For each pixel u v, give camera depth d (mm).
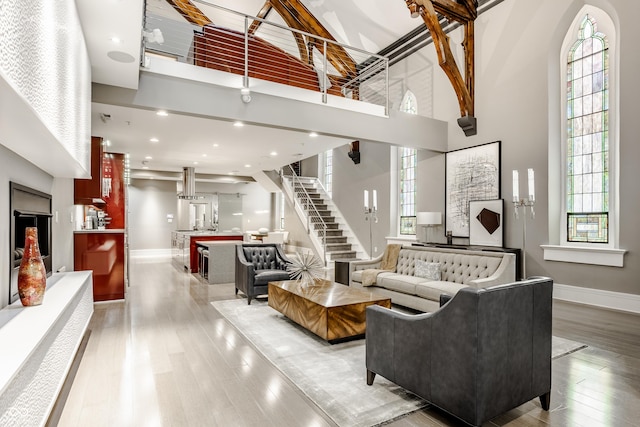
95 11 2559
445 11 5977
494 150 6000
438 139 6762
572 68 5273
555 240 5340
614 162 4754
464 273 4645
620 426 2025
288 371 2736
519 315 2006
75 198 4793
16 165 2574
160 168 10031
